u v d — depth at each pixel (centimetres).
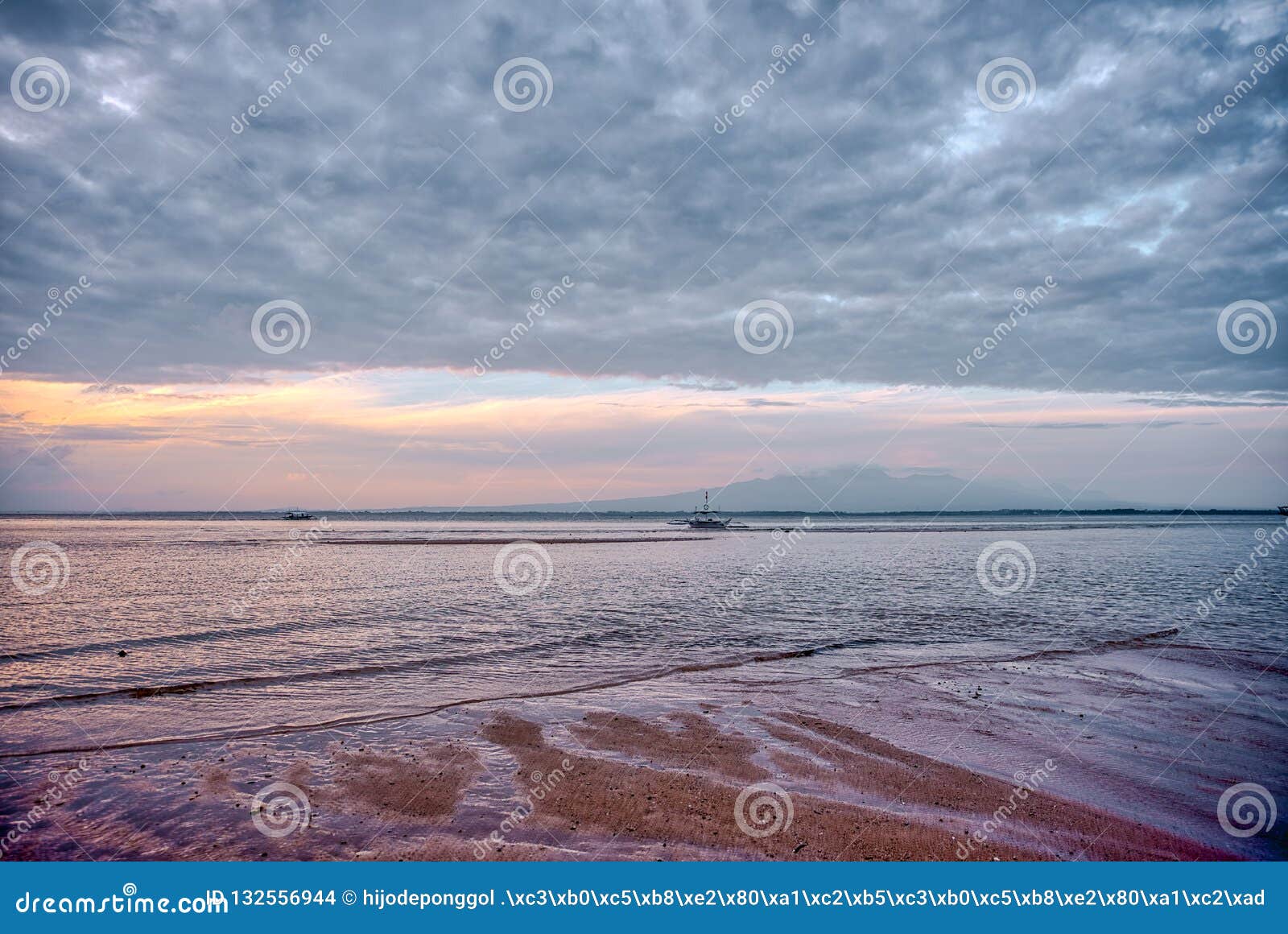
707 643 2022
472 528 13350
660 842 855
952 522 19162
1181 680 1595
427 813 917
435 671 1673
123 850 830
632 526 15912
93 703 1395
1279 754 1151
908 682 1576
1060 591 3177
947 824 905
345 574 3900
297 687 1521
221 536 8306
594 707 1376
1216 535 9056
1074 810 948
